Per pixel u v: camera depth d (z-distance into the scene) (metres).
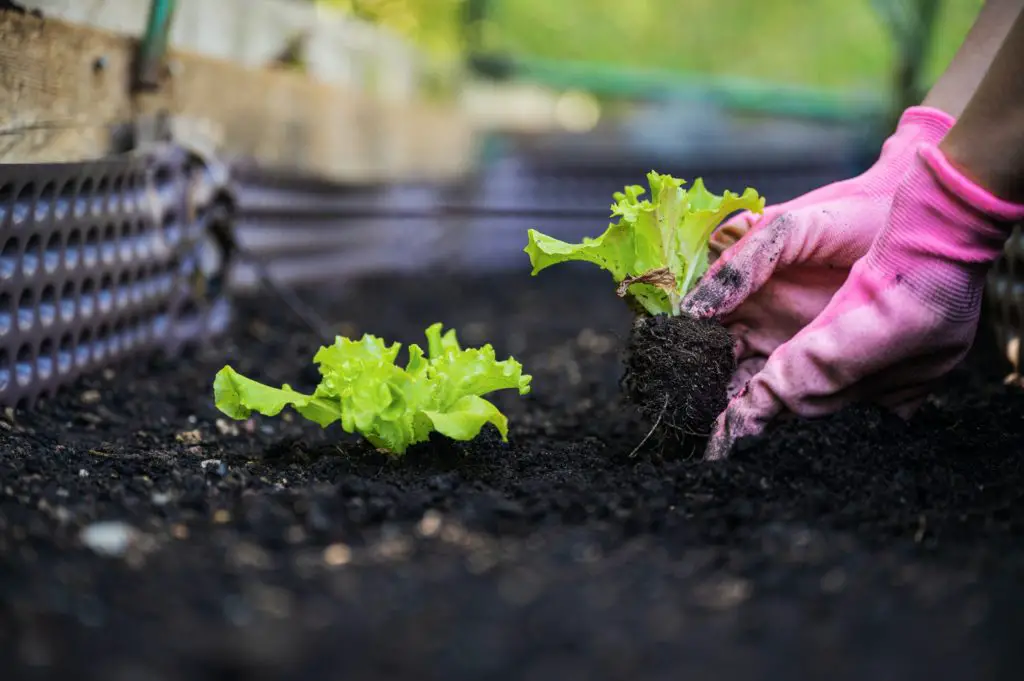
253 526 0.57
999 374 0.87
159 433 0.76
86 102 0.89
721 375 0.66
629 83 2.46
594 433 0.76
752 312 0.69
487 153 2.56
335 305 1.34
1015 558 0.55
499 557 0.55
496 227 2.03
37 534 0.55
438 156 2.27
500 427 0.66
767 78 3.63
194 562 0.54
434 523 0.58
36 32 0.82
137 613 0.50
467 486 0.64
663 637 0.49
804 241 0.65
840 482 0.62
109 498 0.61
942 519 0.59
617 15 3.56
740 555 0.55
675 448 0.68
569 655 0.48
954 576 0.54
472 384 0.67
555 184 2.16
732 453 0.64
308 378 0.92
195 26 1.07
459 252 1.99
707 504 0.60
